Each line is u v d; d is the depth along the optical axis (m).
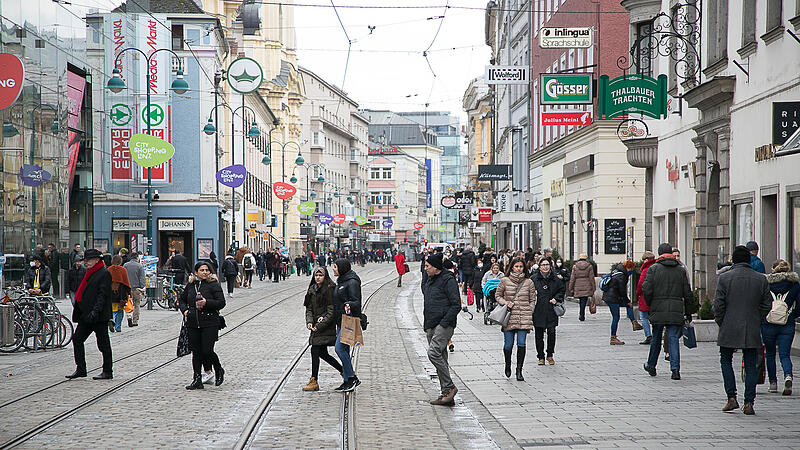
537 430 10.16
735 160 19.84
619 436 9.71
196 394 12.95
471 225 69.44
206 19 52.03
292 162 99.56
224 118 60.25
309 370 15.91
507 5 63.78
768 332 12.32
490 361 16.98
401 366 16.55
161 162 33.44
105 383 14.01
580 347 18.91
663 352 17.66
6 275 27.25
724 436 9.61
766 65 18.08
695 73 22.98
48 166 31.53
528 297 14.48
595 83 28.97
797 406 11.46
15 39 28.48
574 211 37.00
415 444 9.43
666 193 26.03
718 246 20.92
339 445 9.43
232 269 41.75
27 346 18.55
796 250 16.69
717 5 21.42
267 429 10.33
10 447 9.25
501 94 70.81
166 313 30.30
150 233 38.09
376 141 178.88
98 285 14.36
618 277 19.17
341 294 13.16
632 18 28.89
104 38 40.34
